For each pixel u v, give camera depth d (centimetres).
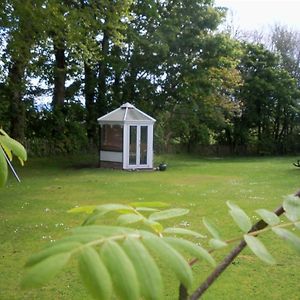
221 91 3045
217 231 111
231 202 118
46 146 2441
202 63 2586
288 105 3538
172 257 71
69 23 1553
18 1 1406
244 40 3694
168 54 2569
